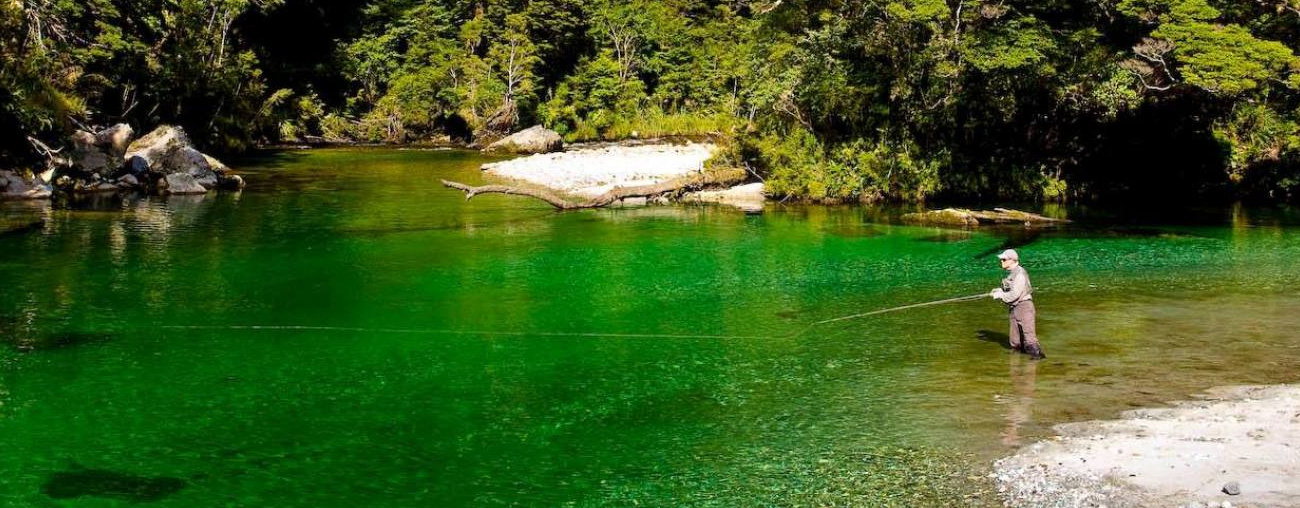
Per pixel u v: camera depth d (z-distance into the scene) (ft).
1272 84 106.22
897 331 48.75
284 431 34.76
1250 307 53.11
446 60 230.68
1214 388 37.91
